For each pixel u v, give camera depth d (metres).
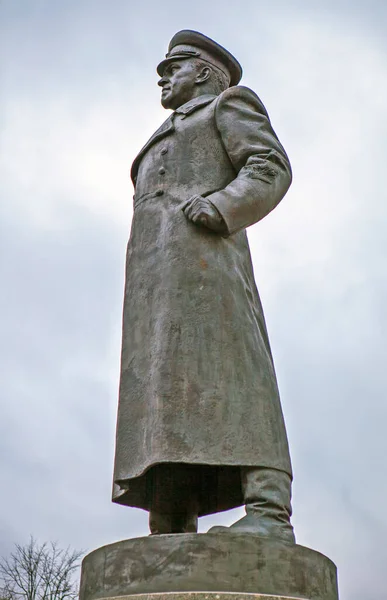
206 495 5.57
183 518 5.45
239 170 5.68
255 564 4.29
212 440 4.80
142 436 4.93
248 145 5.57
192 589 4.19
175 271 5.25
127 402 5.12
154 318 5.18
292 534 4.69
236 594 4.15
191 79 6.26
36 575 22.94
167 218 5.47
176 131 5.82
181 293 5.18
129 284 5.48
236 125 5.65
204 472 5.43
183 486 5.46
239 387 4.98
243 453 4.80
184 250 5.29
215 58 6.41
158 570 4.28
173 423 4.84
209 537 4.31
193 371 4.96
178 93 6.27
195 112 5.88
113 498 5.41
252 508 4.75
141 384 5.07
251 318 5.30
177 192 5.57
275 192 5.43
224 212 5.25
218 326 5.11
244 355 5.09
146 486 5.37
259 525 4.59
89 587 4.54
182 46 6.42
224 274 5.29
